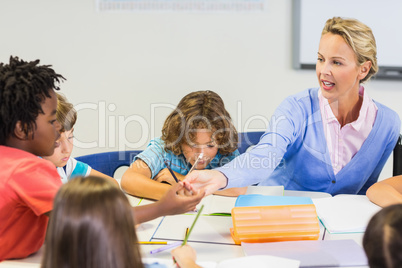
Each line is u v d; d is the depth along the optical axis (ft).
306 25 8.05
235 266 3.34
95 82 8.54
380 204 4.61
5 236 3.51
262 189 5.19
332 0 7.91
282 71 8.35
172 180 5.45
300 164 6.32
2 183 3.44
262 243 3.83
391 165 8.19
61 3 8.29
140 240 3.98
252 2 8.18
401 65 7.97
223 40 8.32
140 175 5.31
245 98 8.48
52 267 2.60
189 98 5.68
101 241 2.54
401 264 2.61
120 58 8.46
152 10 8.29
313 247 3.74
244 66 8.38
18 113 3.52
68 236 2.55
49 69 3.75
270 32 8.23
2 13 8.34
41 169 3.56
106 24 8.35
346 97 5.97
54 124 3.77
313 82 8.31
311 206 4.05
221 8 8.23
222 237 4.06
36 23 8.36
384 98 8.15
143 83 8.53
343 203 4.71
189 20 8.30
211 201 4.92
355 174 6.28
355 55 5.70
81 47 8.43
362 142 6.18
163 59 8.43
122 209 2.63
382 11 7.84
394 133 6.24
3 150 3.58
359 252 3.63
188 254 3.42
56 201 2.65
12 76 3.55
